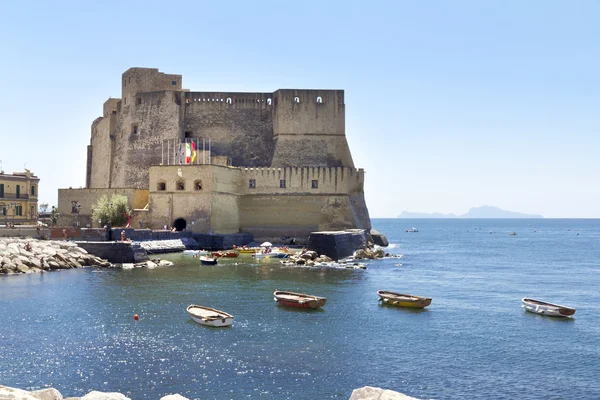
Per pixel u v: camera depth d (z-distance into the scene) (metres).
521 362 30.31
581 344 34.00
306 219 97.62
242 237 90.69
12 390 18.12
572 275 70.00
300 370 28.30
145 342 32.59
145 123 107.69
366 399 19.05
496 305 46.09
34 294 46.38
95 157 123.44
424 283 58.47
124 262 67.31
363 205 104.62
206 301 44.53
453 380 27.36
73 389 25.36
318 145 106.31
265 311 41.34
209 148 104.38
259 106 110.75
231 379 26.89
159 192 87.94
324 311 41.88
